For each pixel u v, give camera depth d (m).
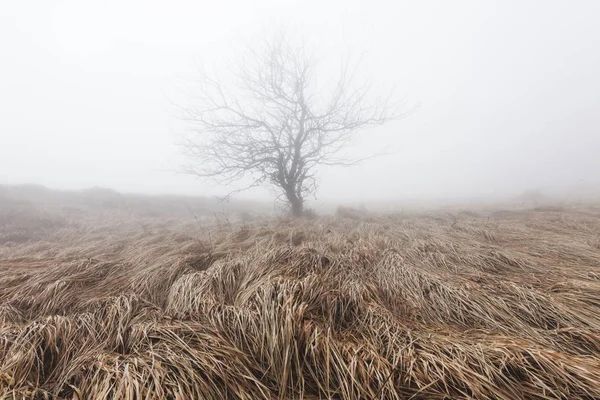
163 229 8.32
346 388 1.69
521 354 1.78
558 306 2.38
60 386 1.73
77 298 3.10
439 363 1.80
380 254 4.40
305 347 2.03
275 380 1.93
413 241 5.12
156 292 3.31
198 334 2.10
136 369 1.74
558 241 4.73
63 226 9.01
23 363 1.84
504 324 2.35
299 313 2.20
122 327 2.32
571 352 1.98
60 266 3.74
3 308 2.72
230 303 2.83
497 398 1.57
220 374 1.76
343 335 2.23
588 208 9.96
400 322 2.40
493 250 4.06
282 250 4.15
